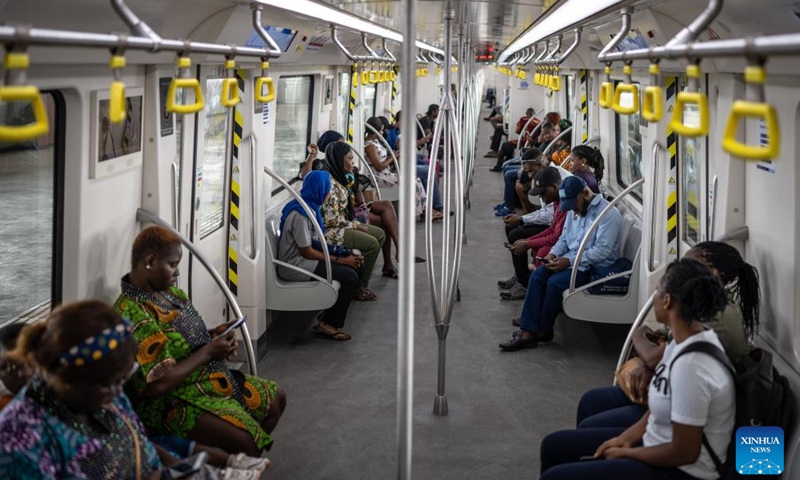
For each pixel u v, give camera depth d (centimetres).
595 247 604
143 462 277
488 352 630
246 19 473
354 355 619
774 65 343
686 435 294
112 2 244
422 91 1878
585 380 573
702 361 295
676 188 555
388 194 1102
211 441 357
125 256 429
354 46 946
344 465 442
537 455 458
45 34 192
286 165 829
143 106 433
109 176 400
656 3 362
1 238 370
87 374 244
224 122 588
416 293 797
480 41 1111
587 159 740
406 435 288
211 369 371
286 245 643
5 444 235
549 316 629
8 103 350
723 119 460
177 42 258
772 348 412
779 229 402
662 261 564
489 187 1494
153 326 344
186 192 500
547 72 800
